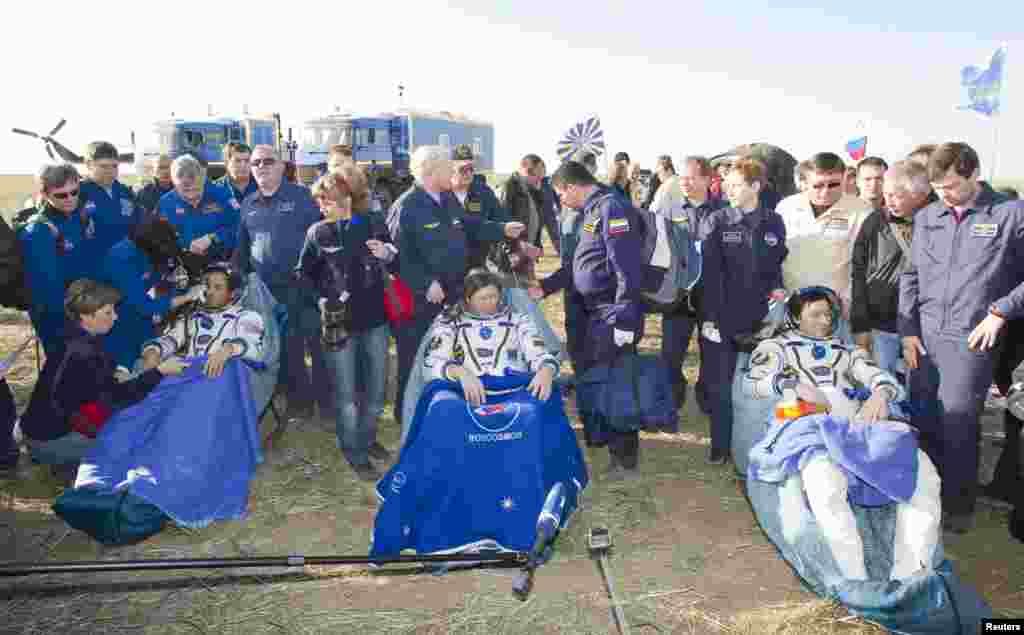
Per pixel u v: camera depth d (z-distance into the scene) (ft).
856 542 12.12
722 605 12.32
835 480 12.64
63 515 13.67
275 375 17.80
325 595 12.57
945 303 14.17
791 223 17.16
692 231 20.67
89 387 15.38
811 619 11.66
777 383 14.82
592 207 17.39
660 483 17.44
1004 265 13.52
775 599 12.48
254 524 15.30
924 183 14.78
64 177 17.33
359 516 15.76
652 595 12.64
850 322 16.24
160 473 14.49
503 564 12.56
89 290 15.26
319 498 16.58
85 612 12.01
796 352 15.25
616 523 15.43
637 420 16.80
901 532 12.30
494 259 24.11
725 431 18.28
